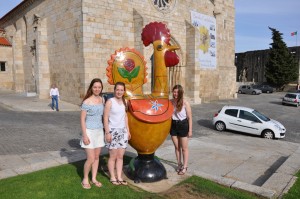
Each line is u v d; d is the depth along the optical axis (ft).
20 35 91.50
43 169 19.03
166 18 72.95
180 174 19.24
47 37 70.59
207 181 18.03
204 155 27.45
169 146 29.17
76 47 58.23
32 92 78.89
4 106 57.52
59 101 64.59
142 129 16.76
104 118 15.60
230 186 17.66
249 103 93.71
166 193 16.03
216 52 93.81
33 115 47.37
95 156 15.96
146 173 17.70
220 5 95.14
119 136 15.93
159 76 18.61
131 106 16.71
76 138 32.12
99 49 57.98
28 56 86.58
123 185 16.67
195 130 45.83
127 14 62.49
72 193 14.97
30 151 25.89
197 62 79.36
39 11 74.59
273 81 164.25
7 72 98.99
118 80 17.76
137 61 18.35
